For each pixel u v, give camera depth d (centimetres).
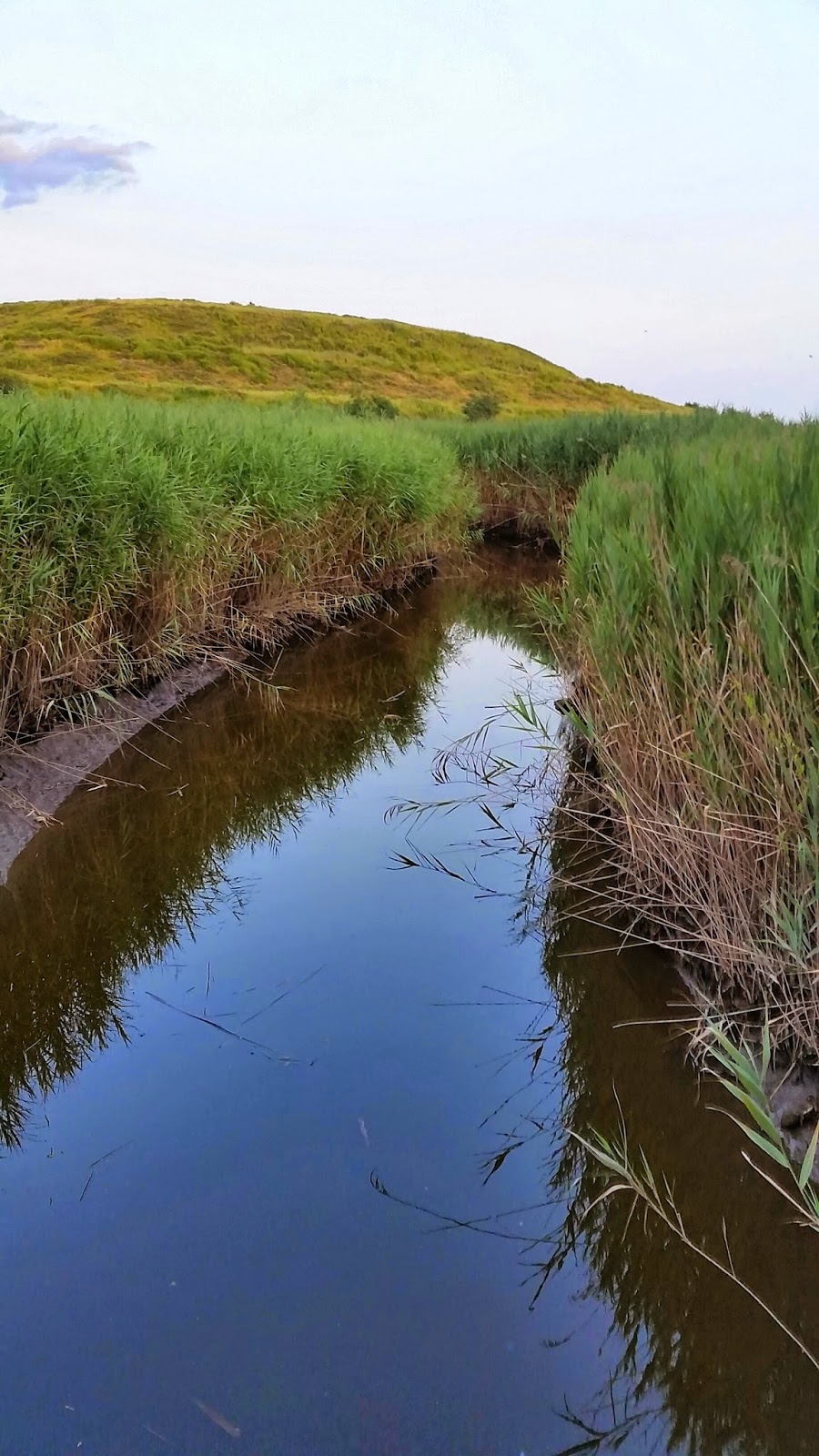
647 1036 320
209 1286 222
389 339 7975
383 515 948
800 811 285
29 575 491
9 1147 268
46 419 593
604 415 1603
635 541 415
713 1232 242
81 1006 339
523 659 827
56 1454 184
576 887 413
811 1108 275
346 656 816
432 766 566
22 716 511
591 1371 205
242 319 7519
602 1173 261
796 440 523
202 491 672
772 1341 214
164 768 549
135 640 632
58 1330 210
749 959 306
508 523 1454
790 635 304
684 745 341
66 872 432
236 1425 190
